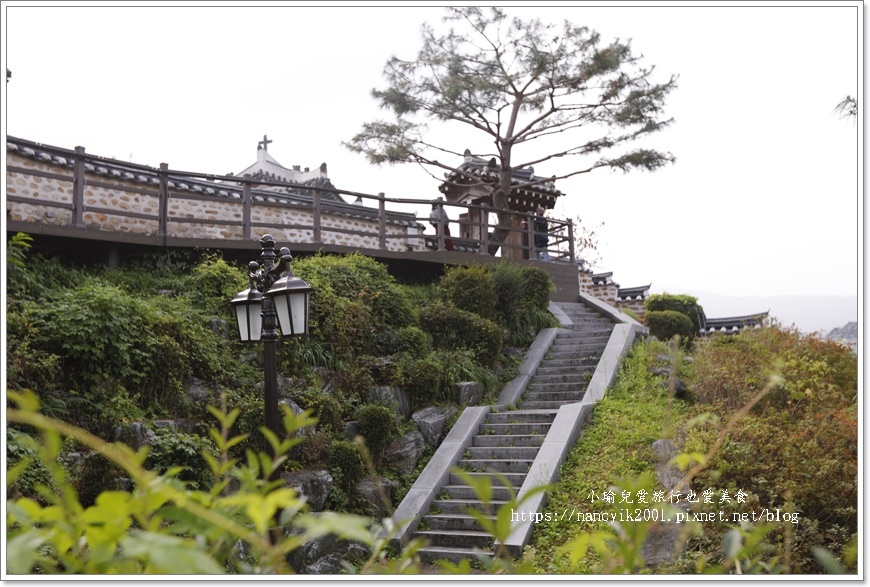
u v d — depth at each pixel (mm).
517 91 17203
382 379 11258
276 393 6078
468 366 12477
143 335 8695
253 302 6391
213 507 1277
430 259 15188
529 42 16250
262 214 15820
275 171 23062
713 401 11156
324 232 16953
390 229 18266
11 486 6109
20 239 8570
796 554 6863
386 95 17031
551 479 9492
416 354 12109
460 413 11688
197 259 12242
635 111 16328
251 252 12875
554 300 17734
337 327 11141
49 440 1164
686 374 12555
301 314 5984
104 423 7828
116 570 1191
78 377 8117
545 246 21766
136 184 13586
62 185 12492
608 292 23500
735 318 22578
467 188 21328
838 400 10117
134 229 13492
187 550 1062
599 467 9648
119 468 7207
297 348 10367
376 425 9867
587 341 14656
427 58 16828
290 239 16266
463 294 13938
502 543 1345
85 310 8242
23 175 11883
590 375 12922
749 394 10508
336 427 9703
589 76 16250
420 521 9266
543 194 21094
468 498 9711
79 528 1178
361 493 9195
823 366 10820
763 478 7672
